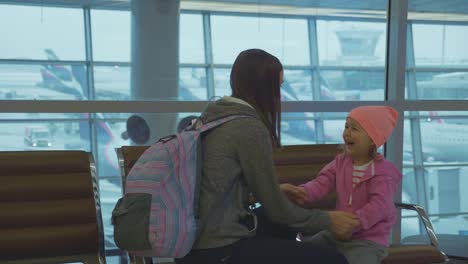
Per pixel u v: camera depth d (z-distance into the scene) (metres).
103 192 10.18
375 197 2.47
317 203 3.19
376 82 6.56
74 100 3.40
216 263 2.04
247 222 2.12
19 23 6.20
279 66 2.19
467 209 7.12
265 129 2.05
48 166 2.77
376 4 6.57
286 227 2.30
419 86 5.92
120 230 2.00
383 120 2.55
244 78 2.15
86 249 2.73
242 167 2.03
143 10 4.94
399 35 4.19
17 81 7.06
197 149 2.03
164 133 4.53
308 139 9.01
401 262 2.72
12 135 9.00
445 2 5.74
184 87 5.90
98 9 6.52
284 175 3.19
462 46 5.75
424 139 8.28
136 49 5.00
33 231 2.65
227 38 5.74
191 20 5.84
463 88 5.73
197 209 2.01
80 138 10.03
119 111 3.51
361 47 6.73
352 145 2.57
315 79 7.19
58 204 2.72
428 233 2.98
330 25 6.68
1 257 2.60
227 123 2.06
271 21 5.66
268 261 2.05
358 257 2.43
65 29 6.48
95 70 7.52
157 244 1.96
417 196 8.45
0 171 2.69
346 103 4.05
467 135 7.54
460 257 3.37
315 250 2.10
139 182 1.99
